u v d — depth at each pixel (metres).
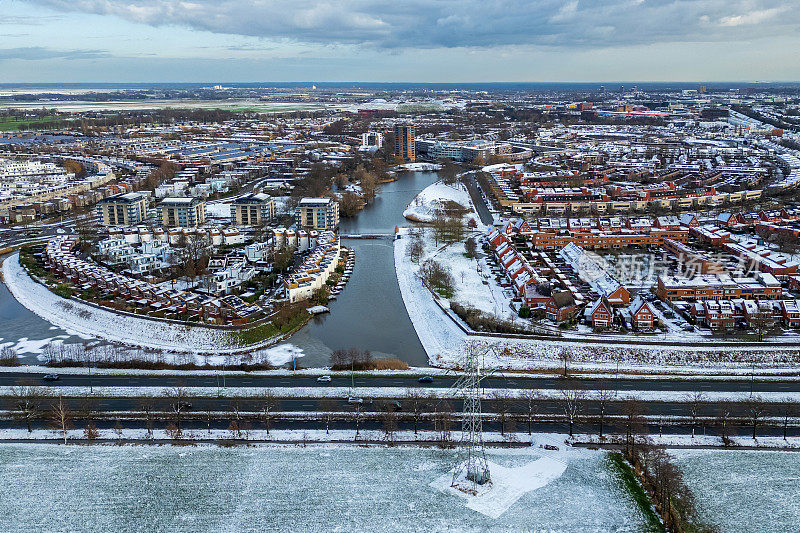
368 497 197.25
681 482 198.75
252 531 182.75
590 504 193.00
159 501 195.75
